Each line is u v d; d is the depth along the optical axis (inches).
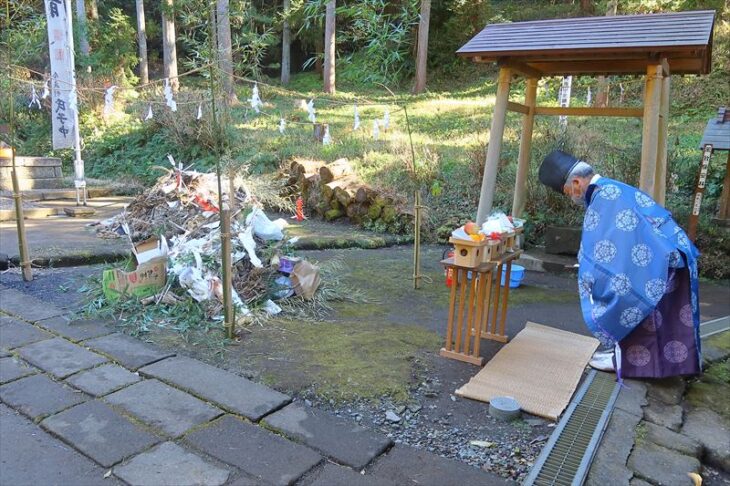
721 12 458.6
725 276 223.9
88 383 99.3
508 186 277.4
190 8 124.5
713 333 147.1
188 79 651.5
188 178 207.5
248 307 140.4
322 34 796.6
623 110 191.9
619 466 80.6
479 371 112.8
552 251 234.5
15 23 187.0
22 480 72.6
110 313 134.6
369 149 376.2
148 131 479.2
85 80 532.7
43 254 183.0
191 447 80.4
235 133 405.1
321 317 143.7
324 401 97.1
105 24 703.1
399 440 86.4
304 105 569.9
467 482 74.5
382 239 256.8
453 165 326.3
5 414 89.1
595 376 113.8
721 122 230.8
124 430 84.3
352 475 75.0
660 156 193.6
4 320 130.3
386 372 109.9
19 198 160.2
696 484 77.6
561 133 301.3
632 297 105.3
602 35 162.4
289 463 76.9
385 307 156.5
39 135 510.0
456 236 113.9
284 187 326.3
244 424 86.8
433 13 749.3
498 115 184.1
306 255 224.8
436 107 538.3
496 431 90.4
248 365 110.0
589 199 113.5
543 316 157.6
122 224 209.8
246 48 136.5
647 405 102.2
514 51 167.6
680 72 190.9
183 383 99.6
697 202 221.5
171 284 145.1
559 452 83.7
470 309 117.3
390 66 170.4
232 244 152.9
